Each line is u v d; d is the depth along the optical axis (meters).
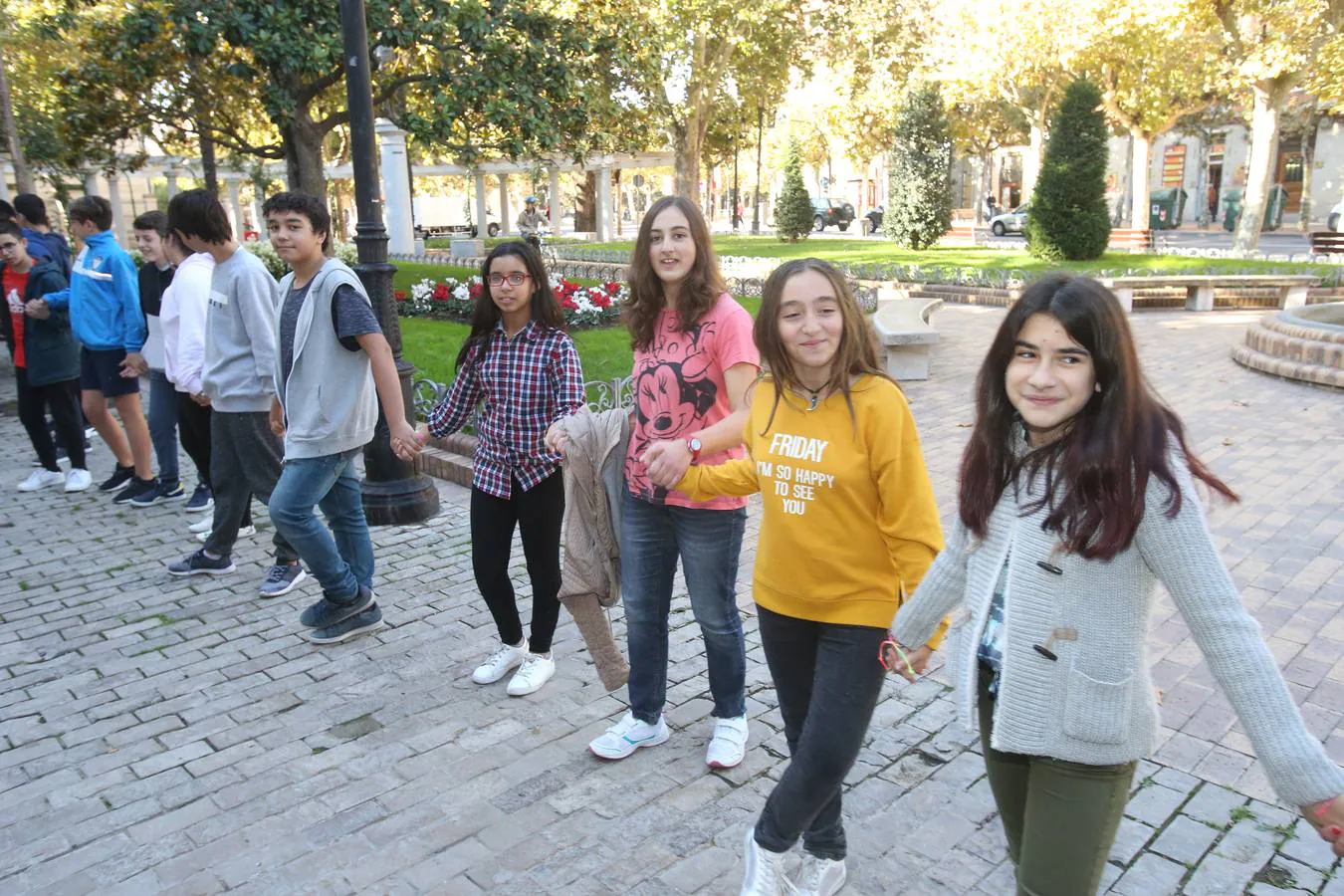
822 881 2.66
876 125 31.14
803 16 27.91
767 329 2.33
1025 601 1.89
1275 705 1.69
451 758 3.49
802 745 2.42
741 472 2.63
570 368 3.64
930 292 18.70
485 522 3.80
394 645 4.43
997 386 1.97
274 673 4.17
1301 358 10.02
